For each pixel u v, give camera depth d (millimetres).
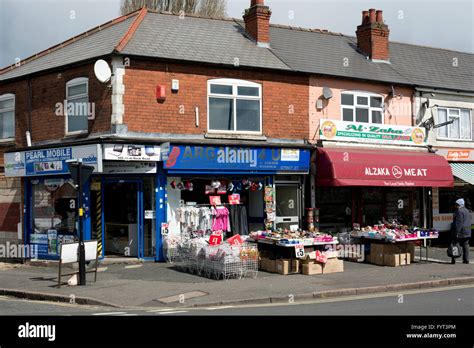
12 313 10047
